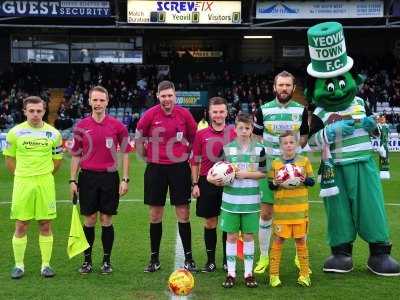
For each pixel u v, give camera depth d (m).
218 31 31.52
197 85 29.23
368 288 5.85
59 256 7.00
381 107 26.97
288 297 5.57
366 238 6.38
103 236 6.33
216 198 6.32
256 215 5.93
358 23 27.02
